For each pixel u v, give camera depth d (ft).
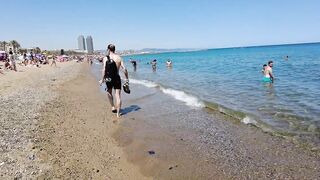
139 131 13.57
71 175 8.68
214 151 10.83
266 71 30.60
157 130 13.69
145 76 45.55
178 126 14.26
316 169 8.96
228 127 13.78
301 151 10.39
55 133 12.45
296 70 45.73
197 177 8.86
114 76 16.46
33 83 31.42
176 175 9.05
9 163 8.98
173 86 29.76
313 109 16.53
